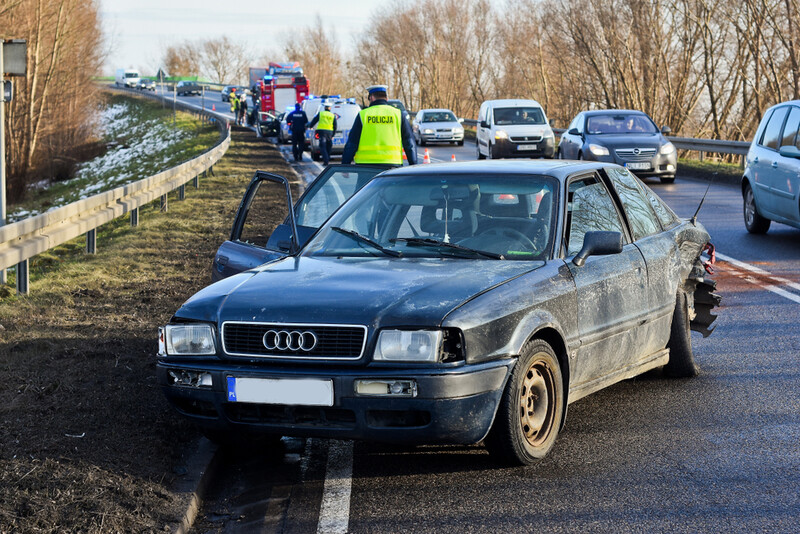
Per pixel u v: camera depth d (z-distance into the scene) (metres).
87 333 8.12
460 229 5.88
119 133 76.88
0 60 12.28
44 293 10.30
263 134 49.97
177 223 16.97
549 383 5.41
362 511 4.71
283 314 4.92
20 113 50.81
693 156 42.06
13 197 46.75
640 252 6.53
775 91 36.91
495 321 4.91
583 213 6.13
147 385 6.55
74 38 56.84
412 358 4.71
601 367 6.03
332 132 28.42
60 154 56.34
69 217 12.06
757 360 7.72
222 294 5.29
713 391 6.87
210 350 5.07
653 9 43.47
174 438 5.61
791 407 6.39
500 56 72.38
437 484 5.07
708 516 4.54
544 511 4.64
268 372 4.82
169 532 4.29
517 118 31.48
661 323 6.81
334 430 4.82
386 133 12.98
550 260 5.63
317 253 5.96
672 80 45.00
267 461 5.60
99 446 5.27
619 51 45.62
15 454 5.06
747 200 15.36
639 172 23.06
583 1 46.09
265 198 20.98
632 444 5.70
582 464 5.34
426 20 86.19
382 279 5.19
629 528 4.41
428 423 4.73
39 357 7.14
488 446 5.20
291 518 4.66
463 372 4.71
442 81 85.81
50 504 4.42
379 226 6.08
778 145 14.23
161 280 11.27
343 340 4.79
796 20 34.59
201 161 24.11
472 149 41.12
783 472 5.14
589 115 24.67
